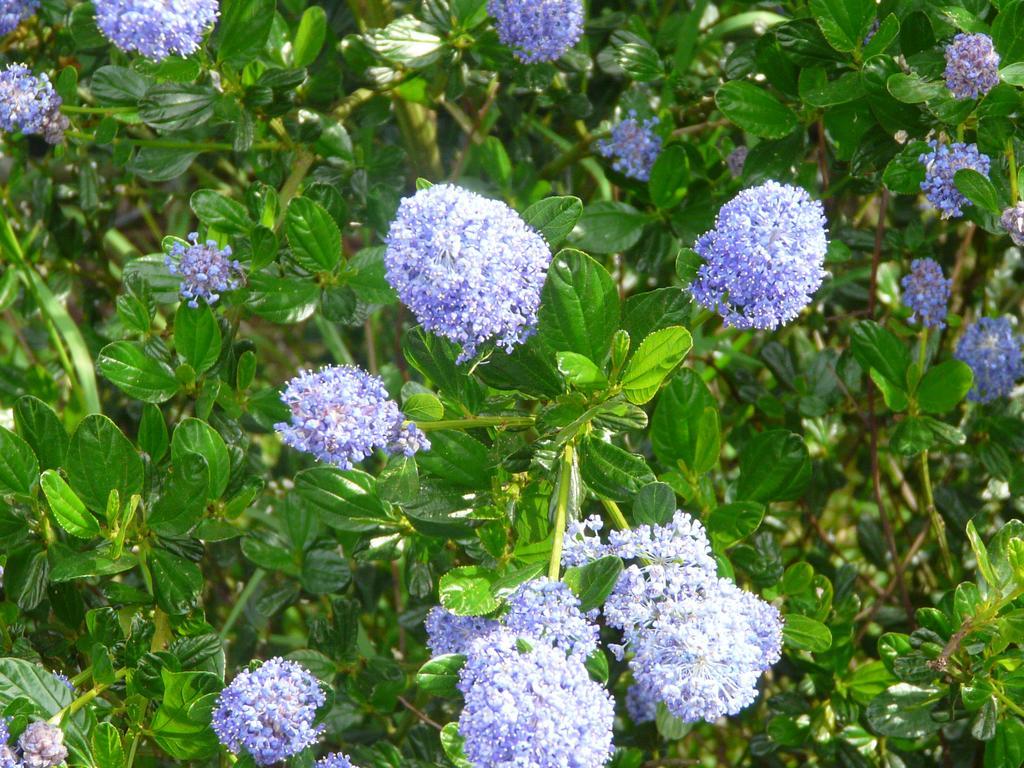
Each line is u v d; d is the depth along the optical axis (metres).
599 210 0.52
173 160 0.50
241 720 0.39
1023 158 0.44
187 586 0.44
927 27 0.44
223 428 0.47
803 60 0.47
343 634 0.50
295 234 0.45
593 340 0.39
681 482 0.46
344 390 0.38
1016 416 0.53
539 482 0.42
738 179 0.53
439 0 0.49
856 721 0.51
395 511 0.46
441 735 0.37
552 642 0.36
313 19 0.51
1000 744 0.43
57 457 0.45
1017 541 0.41
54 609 0.47
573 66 0.52
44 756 0.38
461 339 0.38
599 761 0.34
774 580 0.48
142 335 0.46
